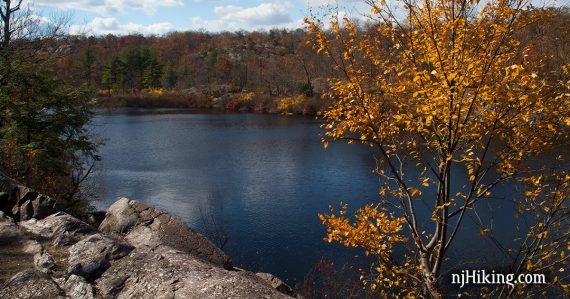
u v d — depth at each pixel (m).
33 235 7.36
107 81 109.88
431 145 7.15
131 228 8.41
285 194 24.17
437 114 6.09
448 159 6.27
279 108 80.94
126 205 8.81
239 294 4.41
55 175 17.97
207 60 135.38
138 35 175.50
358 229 7.22
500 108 6.02
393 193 7.72
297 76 84.62
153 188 26.25
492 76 6.01
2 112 17.05
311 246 16.64
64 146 18.38
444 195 6.93
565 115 6.02
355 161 32.31
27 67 17.97
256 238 17.69
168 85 119.94
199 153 38.31
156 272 4.91
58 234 7.27
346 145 39.75
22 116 17.02
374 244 7.25
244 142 44.00
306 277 13.77
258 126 58.34
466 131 6.29
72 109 18.91
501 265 12.82
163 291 4.60
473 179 6.76
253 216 20.52
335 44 6.78
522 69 5.31
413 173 19.20
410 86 6.72
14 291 4.75
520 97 5.72
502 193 17.53
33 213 8.97
